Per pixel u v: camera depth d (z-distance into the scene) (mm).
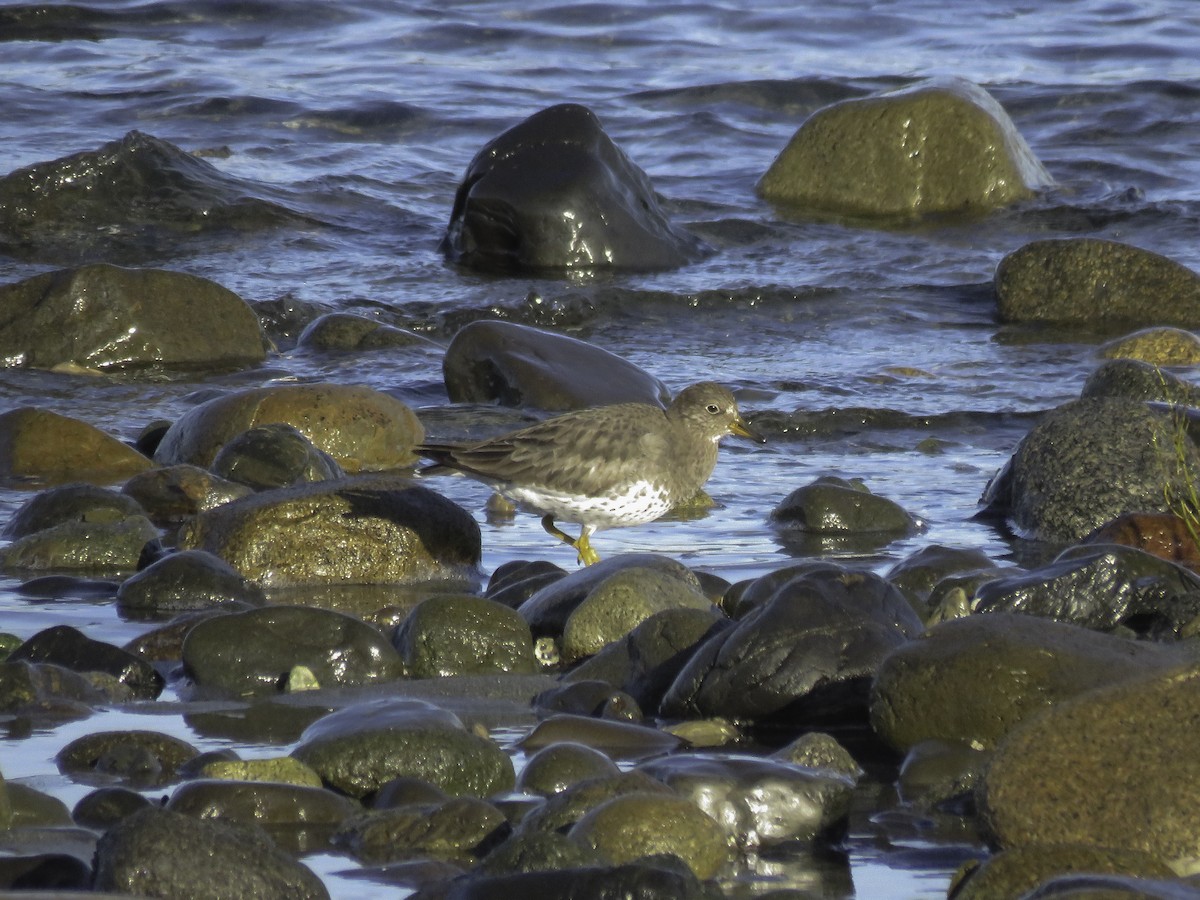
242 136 28141
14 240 22703
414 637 10227
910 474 15367
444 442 13070
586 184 22734
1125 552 10570
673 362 18953
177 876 6660
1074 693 8414
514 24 35312
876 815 8047
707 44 34531
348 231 24141
